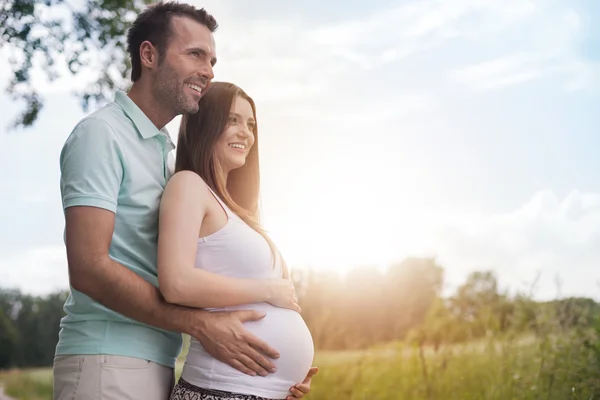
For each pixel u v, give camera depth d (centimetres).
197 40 279
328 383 689
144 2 576
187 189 261
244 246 264
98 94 588
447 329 711
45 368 1939
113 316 254
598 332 482
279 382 262
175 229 255
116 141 257
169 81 275
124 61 585
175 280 247
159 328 254
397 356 672
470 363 585
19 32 567
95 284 242
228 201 274
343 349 985
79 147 252
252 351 254
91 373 251
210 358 256
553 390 471
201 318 249
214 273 261
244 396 252
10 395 1631
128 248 260
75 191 247
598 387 442
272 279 266
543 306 567
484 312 671
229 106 283
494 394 509
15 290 2089
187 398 256
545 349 515
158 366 263
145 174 266
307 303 1034
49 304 2092
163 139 277
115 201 253
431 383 570
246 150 290
